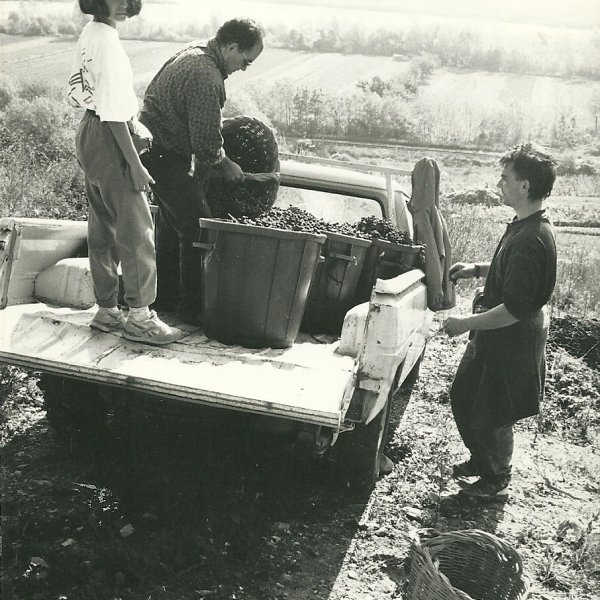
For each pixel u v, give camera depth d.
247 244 3.66
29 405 4.90
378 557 3.60
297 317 3.82
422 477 4.55
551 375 6.74
